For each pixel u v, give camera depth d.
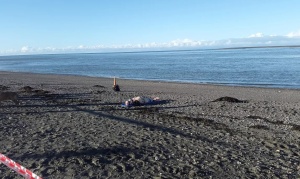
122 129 11.92
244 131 12.10
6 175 7.07
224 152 9.13
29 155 8.60
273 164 8.16
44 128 12.02
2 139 10.32
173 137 10.77
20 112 15.63
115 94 24.38
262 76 44.16
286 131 12.26
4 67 89.56
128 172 7.46
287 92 26.58
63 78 44.53
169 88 30.16
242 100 21.20
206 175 7.34
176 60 108.81
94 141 10.12
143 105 18.53
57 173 7.33
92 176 7.18
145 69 66.81
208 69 60.22
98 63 103.75
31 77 46.44
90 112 15.84
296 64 64.38
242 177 7.24
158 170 7.61
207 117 15.16
